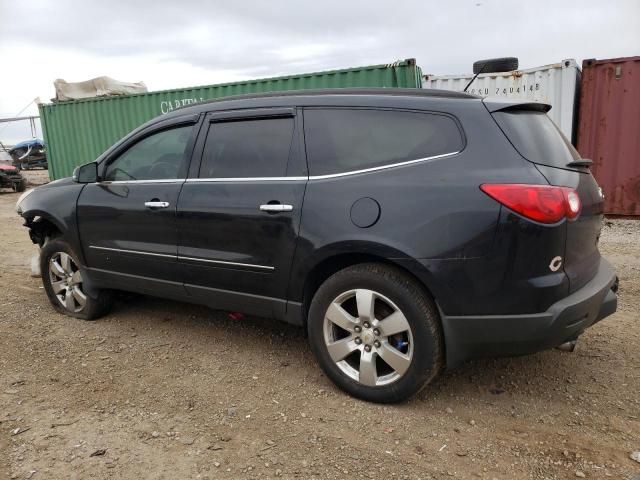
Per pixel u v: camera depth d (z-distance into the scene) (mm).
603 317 3143
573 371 3541
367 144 3139
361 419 2975
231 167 3611
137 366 3711
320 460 2615
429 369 2902
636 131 8430
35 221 4855
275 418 3000
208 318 4633
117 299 4910
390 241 2869
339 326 3176
